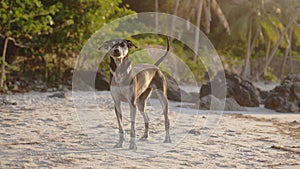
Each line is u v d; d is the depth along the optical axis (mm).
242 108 15711
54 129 9359
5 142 7789
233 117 12992
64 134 8773
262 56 50344
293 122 12031
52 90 20031
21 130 9117
